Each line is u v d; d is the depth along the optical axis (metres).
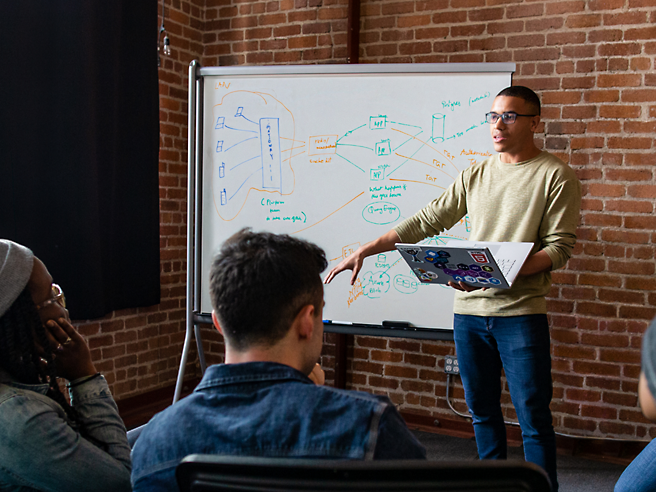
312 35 3.19
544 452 1.93
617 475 2.52
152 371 3.23
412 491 0.61
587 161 2.69
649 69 2.58
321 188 2.62
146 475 0.71
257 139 2.66
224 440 0.69
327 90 2.60
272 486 0.63
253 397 0.71
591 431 2.73
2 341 0.92
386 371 3.11
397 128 2.54
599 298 2.69
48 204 2.47
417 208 2.53
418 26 2.95
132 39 2.87
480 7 2.83
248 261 0.76
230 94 2.68
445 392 2.99
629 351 2.65
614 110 2.63
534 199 1.93
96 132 2.67
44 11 2.42
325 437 0.66
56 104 2.48
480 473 0.61
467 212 2.21
